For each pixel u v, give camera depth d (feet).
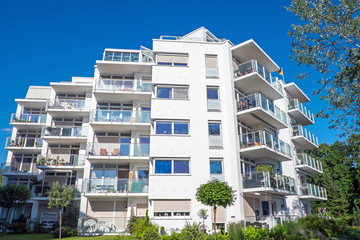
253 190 60.54
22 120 99.50
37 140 99.45
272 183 62.59
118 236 56.75
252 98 68.64
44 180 86.58
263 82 72.79
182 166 64.75
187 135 66.54
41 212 85.25
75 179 86.74
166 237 46.37
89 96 90.99
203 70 72.59
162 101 69.05
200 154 65.36
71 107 86.74
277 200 75.31
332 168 137.18
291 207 84.69
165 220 59.98
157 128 67.36
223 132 67.67
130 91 77.97
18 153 100.78
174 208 61.62
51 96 92.17
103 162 74.13
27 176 96.63
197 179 63.46
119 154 71.56
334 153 136.87
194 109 68.90
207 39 89.15
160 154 64.85
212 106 69.56
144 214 68.49
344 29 40.47
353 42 40.68
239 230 45.65
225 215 60.95
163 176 63.36
